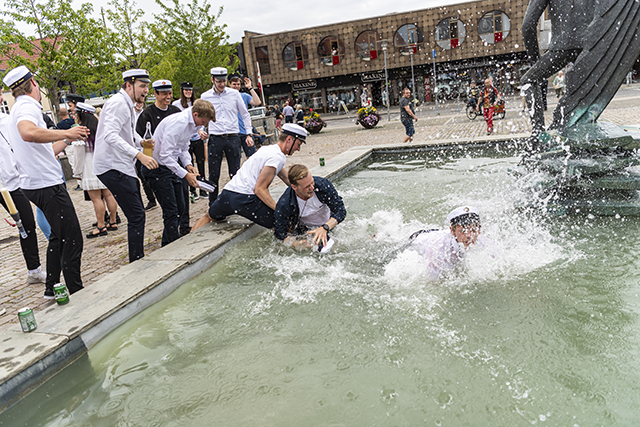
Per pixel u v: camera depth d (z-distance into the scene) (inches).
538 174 187.3
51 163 134.6
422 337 96.2
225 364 94.7
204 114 174.1
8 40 626.8
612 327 92.0
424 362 87.7
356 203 213.8
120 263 179.3
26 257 166.2
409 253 130.3
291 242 162.9
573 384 76.9
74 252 140.2
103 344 106.9
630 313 96.2
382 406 77.1
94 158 151.3
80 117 214.5
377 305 112.4
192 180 181.3
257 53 1390.3
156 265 141.9
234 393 84.8
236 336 105.5
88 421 81.3
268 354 96.7
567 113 182.9
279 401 81.2
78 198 352.5
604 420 68.4
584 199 170.4
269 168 164.1
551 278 116.0
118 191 153.6
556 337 90.7
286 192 163.6
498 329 95.9
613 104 669.3
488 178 236.4
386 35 1277.1
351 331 101.9
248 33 1363.2
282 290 127.3
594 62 173.2
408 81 1316.4
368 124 759.7
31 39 655.8
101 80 735.7
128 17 753.6
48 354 95.0
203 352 100.2
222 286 134.9
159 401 84.8
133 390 89.0
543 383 78.1
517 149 315.0
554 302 104.1
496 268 123.8
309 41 1342.3
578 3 173.6
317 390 83.1
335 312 111.3
